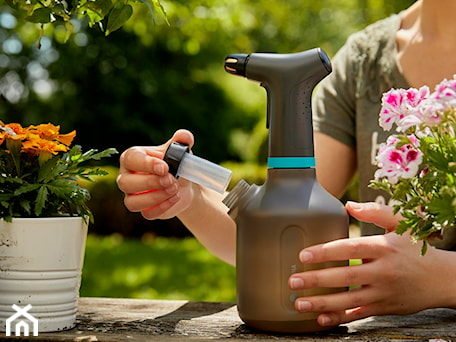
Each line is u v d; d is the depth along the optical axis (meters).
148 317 0.92
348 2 8.77
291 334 0.80
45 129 0.85
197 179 0.85
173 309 0.99
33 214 0.82
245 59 0.82
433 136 0.72
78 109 8.63
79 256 0.84
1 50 8.11
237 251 0.82
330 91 1.49
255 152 8.58
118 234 7.77
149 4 0.90
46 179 0.81
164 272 5.19
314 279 0.77
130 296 4.27
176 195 0.93
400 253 0.82
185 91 9.19
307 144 0.80
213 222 1.19
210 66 9.08
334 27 9.54
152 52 8.79
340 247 0.78
